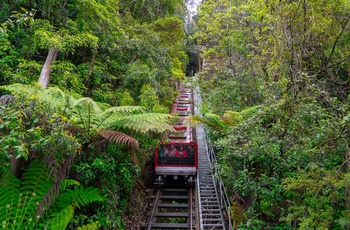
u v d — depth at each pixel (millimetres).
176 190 10578
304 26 5500
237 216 6801
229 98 10031
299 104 5043
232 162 6629
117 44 9508
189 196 9938
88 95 7445
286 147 5359
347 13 5312
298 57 5320
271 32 6168
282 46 5445
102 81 8562
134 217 7715
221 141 6109
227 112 8078
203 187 9766
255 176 6254
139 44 10195
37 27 6543
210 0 11812
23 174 4016
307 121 4789
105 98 7434
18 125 3402
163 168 10438
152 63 10445
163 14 16297
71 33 7262
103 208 5039
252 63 8898
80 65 7668
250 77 9461
